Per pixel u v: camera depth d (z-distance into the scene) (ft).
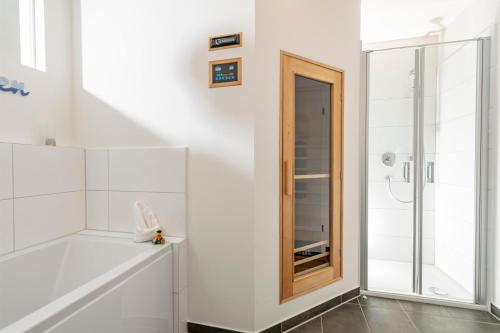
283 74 5.70
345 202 6.90
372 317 6.31
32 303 5.09
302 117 6.21
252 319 5.38
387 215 9.41
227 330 5.53
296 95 6.09
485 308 6.57
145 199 6.06
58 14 6.29
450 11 8.16
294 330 5.82
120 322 4.03
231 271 5.50
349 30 6.88
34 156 5.45
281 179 5.74
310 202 6.43
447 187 8.13
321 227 6.62
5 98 5.27
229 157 5.48
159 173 5.94
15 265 4.88
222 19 5.47
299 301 6.08
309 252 6.42
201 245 5.69
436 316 6.35
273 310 5.66
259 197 5.41
